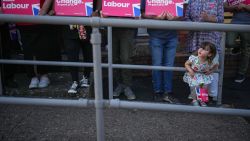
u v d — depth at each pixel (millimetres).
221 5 4422
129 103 2215
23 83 5238
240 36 5547
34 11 4172
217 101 4629
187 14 4527
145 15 4137
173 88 5398
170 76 4625
